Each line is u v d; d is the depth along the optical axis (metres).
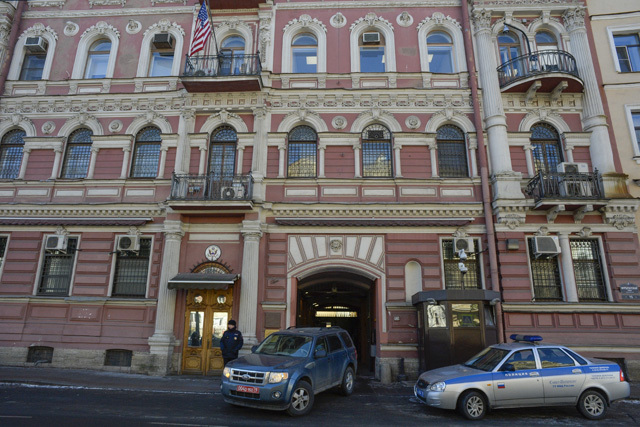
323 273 14.41
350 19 16.16
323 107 15.05
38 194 14.77
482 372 8.30
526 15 15.82
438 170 14.56
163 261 13.49
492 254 13.27
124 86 15.77
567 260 13.30
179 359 12.98
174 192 13.70
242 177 13.92
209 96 15.21
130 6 16.81
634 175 14.09
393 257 13.65
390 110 14.98
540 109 14.87
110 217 14.35
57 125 15.47
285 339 9.28
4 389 9.73
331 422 7.52
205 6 14.69
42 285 14.12
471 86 14.95
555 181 13.48
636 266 13.12
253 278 13.18
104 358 13.11
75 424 6.95
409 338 12.91
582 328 12.65
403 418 7.95
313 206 13.96
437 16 16.02
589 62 15.01
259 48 15.63
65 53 16.38
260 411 8.21
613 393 8.23
